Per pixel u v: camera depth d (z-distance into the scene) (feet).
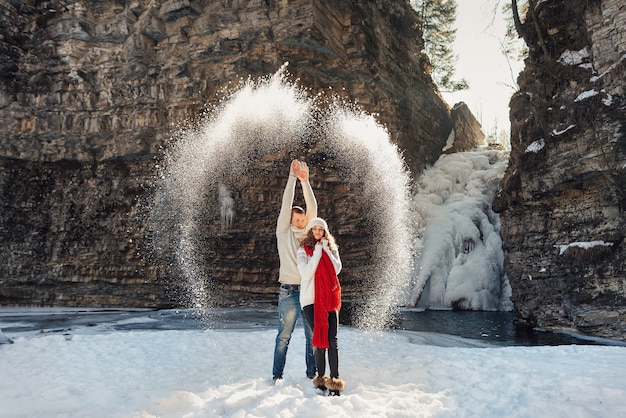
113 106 79.92
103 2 81.41
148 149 78.43
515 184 58.90
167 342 24.66
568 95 52.34
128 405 12.71
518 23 62.49
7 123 77.15
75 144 79.36
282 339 15.06
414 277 80.59
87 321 49.70
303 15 77.00
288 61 80.74
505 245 62.80
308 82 84.07
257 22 78.59
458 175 101.40
